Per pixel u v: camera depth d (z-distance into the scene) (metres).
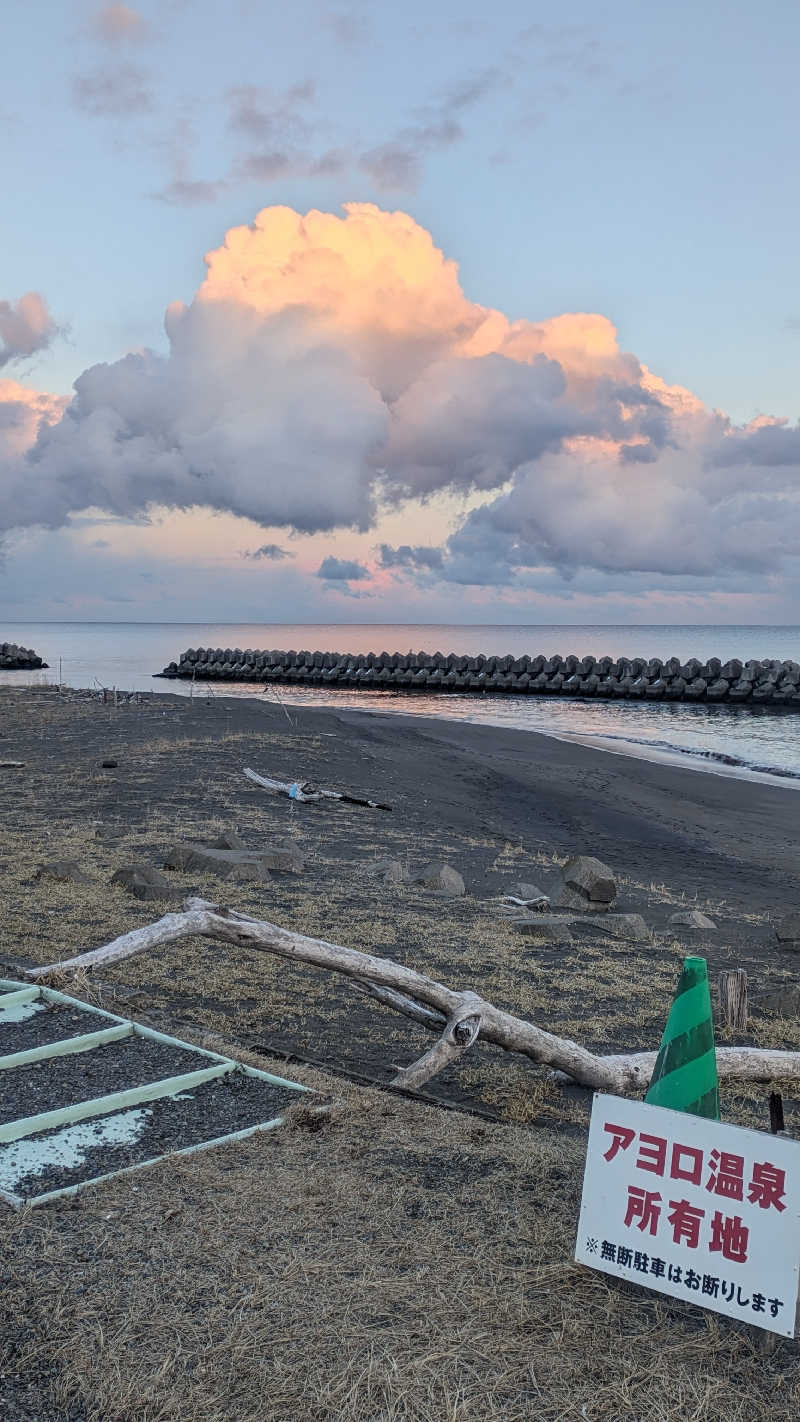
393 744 27.42
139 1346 3.13
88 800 16.83
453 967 9.23
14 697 37.69
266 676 78.50
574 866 12.59
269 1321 3.28
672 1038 3.93
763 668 62.41
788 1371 3.20
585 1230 3.66
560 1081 6.78
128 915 9.80
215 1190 4.18
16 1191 4.15
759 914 13.04
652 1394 3.04
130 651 125.88
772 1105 3.94
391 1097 5.55
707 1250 3.41
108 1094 5.19
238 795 17.95
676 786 25.20
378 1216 4.03
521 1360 3.16
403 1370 3.07
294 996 8.22
